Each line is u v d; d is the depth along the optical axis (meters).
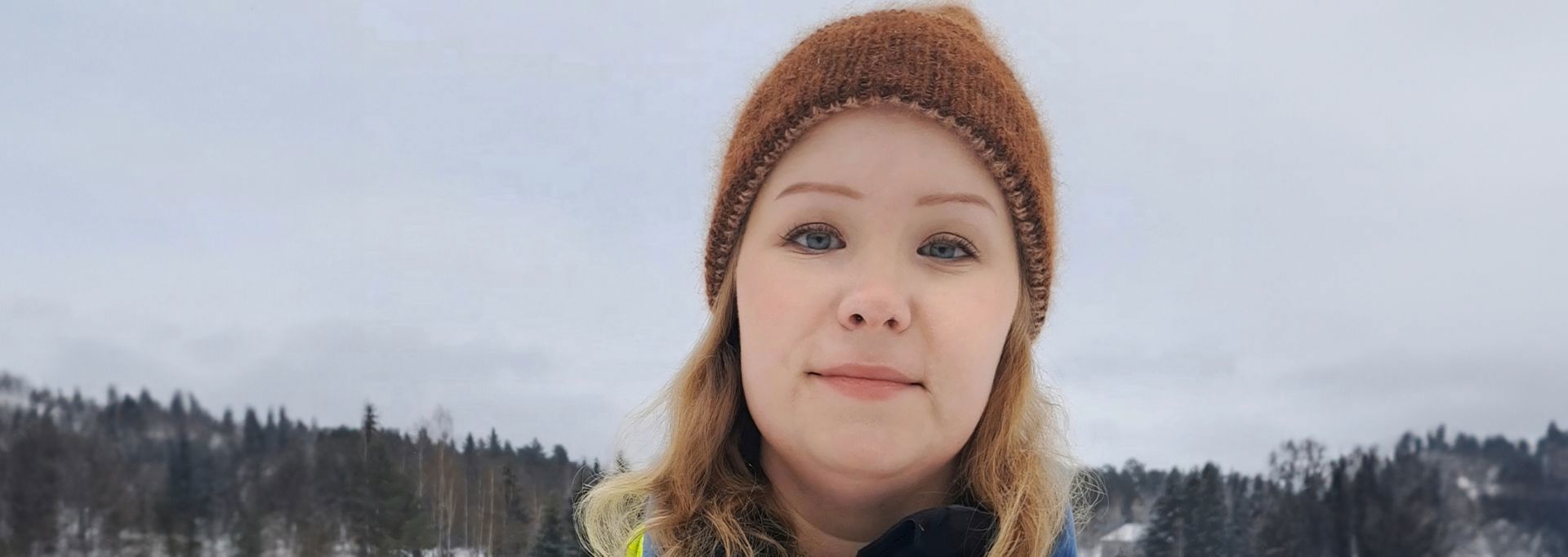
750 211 1.58
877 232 1.37
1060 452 1.93
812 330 1.36
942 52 1.47
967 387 1.39
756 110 1.58
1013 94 1.57
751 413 1.50
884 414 1.33
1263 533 18.64
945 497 1.59
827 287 1.35
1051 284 1.71
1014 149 1.49
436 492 14.02
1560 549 21.91
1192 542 12.49
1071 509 1.96
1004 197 1.51
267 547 18.03
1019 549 1.63
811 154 1.42
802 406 1.36
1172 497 12.32
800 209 1.41
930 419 1.35
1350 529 20.59
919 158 1.38
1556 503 23.03
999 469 1.65
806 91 1.44
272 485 19.17
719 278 1.71
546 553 10.31
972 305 1.39
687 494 1.69
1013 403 1.66
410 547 13.33
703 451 1.71
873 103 1.40
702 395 1.73
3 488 22.02
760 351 1.42
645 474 1.87
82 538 21.06
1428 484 22.64
